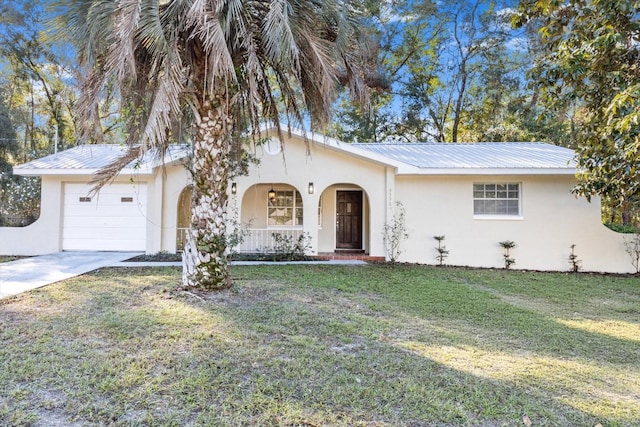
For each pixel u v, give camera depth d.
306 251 11.95
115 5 5.40
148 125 5.18
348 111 22.44
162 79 5.41
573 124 18.88
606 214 15.73
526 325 5.51
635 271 11.33
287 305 5.95
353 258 11.80
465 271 10.54
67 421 2.68
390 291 7.48
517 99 21.56
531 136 21.59
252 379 3.42
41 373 3.38
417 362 3.95
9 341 4.14
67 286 7.04
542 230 11.69
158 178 11.89
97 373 3.41
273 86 8.38
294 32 5.93
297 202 13.45
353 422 2.79
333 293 7.02
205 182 6.52
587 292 8.12
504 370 3.85
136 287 6.96
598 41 6.20
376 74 8.41
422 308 6.27
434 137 24.66
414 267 10.89
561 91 7.34
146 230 11.99
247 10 5.77
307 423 2.76
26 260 10.47
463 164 11.66
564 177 11.66
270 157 11.95
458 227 11.90
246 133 8.88
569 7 6.89
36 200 15.49
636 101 5.88
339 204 13.84
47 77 20.75
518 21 7.32
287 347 4.23
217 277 6.60
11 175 17.84
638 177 7.27
